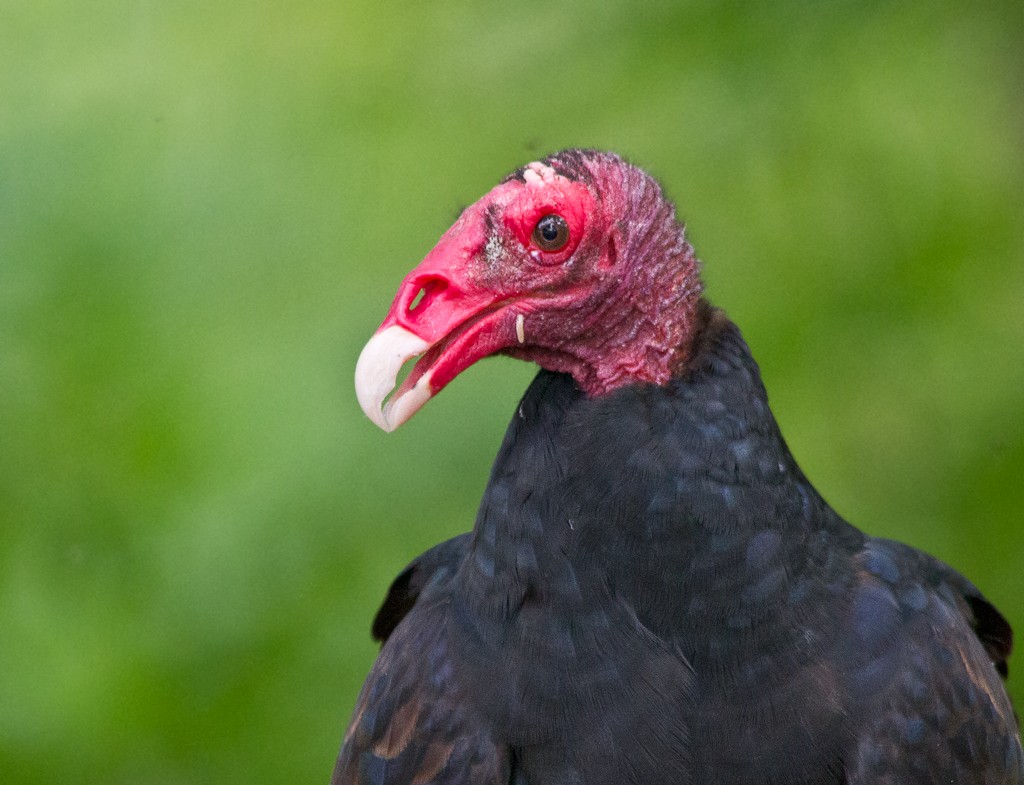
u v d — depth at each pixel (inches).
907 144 520.1
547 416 326.0
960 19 510.3
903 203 521.0
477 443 521.3
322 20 563.5
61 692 543.5
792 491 320.8
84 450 546.3
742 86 497.4
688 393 320.5
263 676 536.1
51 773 543.5
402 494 520.7
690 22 496.1
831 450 531.8
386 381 321.7
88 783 541.6
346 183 542.0
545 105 510.3
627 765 310.5
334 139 546.3
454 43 531.5
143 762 541.3
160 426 537.6
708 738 309.9
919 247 521.3
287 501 519.8
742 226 515.8
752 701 309.7
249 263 546.3
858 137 514.3
